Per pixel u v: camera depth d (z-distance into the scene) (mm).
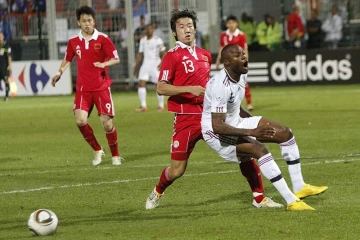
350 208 23922
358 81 78375
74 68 85500
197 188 28688
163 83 25156
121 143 43344
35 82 82750
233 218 23000
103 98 35594
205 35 83562
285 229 21250
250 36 82812
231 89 23344
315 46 82625
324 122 50031
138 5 83562
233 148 23734
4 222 23953
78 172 33781
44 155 39594
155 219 23500
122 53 85438
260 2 84188
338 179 29406
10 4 85438
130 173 33031
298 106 61062
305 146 39406
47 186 30422
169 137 45312
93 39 35719
